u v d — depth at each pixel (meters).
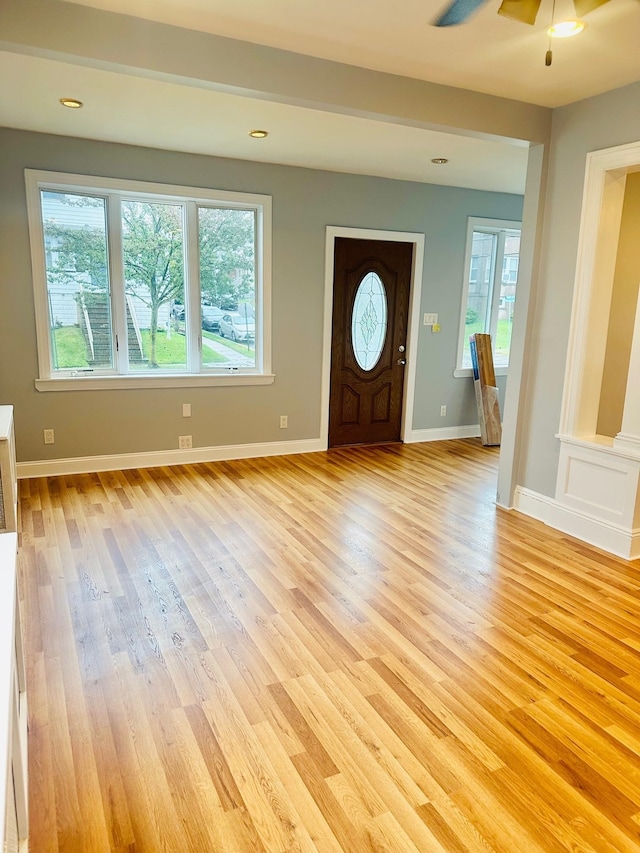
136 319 4.61
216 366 4.98
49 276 4.27
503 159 4.46
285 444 5.32
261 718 1.91
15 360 4.18
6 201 3.96
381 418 5.84
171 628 2.42
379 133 3.82
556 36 2.38
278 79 2.61
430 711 1.96
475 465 5.08
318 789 1.63
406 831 1.51
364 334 5.55
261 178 4.71
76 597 2.66
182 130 3.81
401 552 3.23
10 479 2.12
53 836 1.47
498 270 6.14
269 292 4.95
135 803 1.57
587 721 1.93
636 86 2.95
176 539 3.33
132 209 4.45
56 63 2.75
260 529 3.51
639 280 3.70
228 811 1.55
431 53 2.62
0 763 0.86
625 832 1.52
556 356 3.55
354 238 5.24
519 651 2.32
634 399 3.15
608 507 3.29
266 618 2.52
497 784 1.66
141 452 4.73
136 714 1.91
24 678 1.80
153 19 2.33
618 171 3.15
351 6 2.21
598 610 2.65
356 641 2.36
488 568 3.05
